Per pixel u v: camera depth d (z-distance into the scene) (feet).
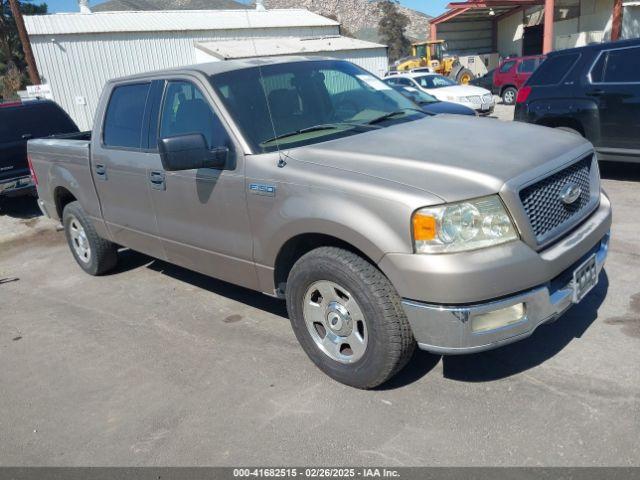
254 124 12.32
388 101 14.69
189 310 15.87
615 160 24.18
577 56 25.04
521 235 9.42
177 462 9.70
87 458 10.06
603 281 14.87
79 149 17.31
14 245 25.43
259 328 14.29
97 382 12.58
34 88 60.85
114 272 19.76
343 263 10.25
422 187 9.44
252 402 11.17
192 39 87.20
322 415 10.53
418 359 12.09
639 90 22.59
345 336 10.94
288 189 10.93
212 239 13.16
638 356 11.31
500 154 10.43
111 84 16.37
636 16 94.43
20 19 60.13
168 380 12.31
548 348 11.93
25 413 11.69
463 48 126.93
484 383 10.98
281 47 88.38
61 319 16.28
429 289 9.20
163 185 13.97
